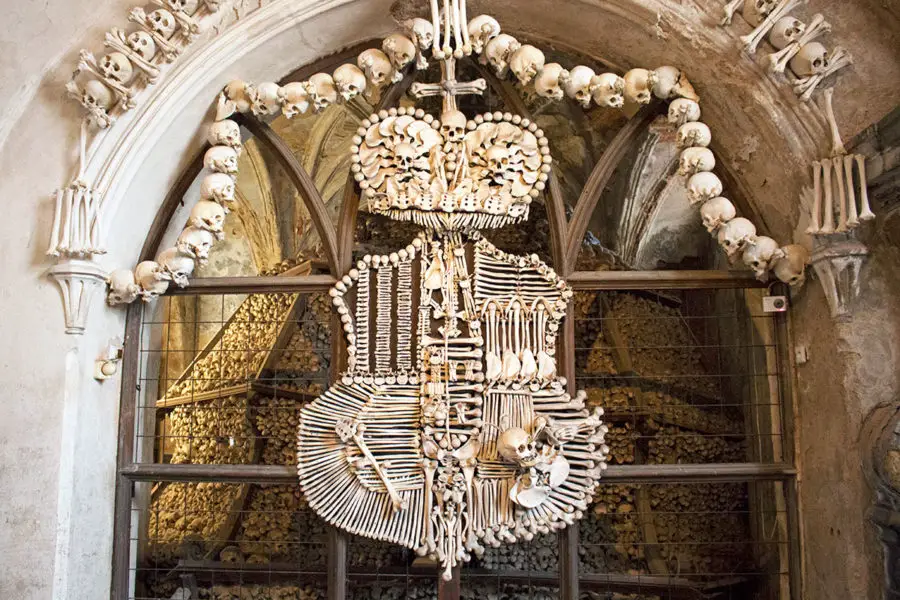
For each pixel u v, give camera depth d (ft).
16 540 9.20
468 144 10.34
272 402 15.01
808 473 9.89
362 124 10.34
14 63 9.82
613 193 16.31
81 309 9.66
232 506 14.19
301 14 10.10
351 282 10.40
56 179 9.89
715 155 10.82
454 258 10.36
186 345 17.72
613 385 15.21
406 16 10.52
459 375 10.08
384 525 9.78
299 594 13.01
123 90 9.61
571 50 11.20
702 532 14.16
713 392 15.25
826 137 9.14
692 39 9.66
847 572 8.91
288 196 17.08
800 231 9.78
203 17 9.88
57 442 9.38
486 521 9.74
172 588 12.94
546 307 10.28
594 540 14.25
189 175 10.81
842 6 9.29
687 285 10.41
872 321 9.02
